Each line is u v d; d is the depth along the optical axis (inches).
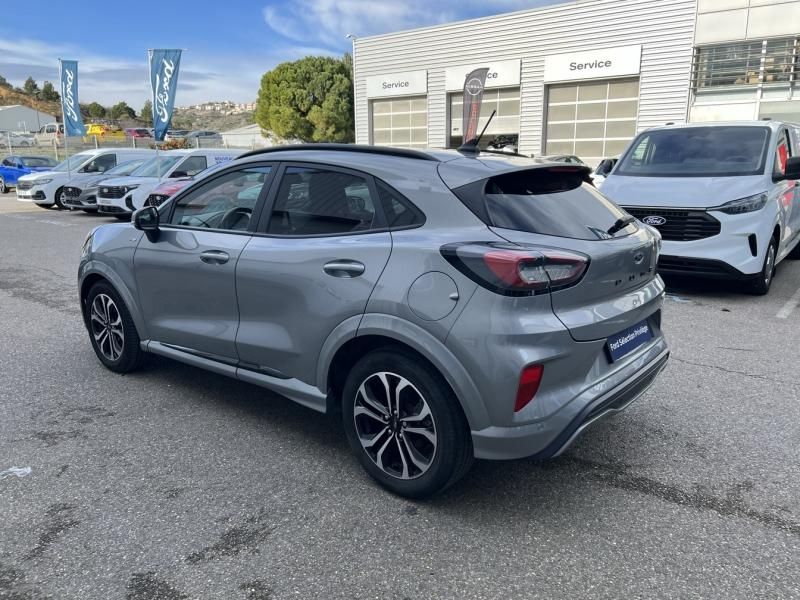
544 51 864.3
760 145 289.3
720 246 259.8
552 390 105.4
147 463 133.6
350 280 118.9
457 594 94.5
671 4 754.8
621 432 149.0
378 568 100.3
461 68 948.0
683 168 291.1
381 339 117.8
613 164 330.3
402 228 117.7
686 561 102.1
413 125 1032.2
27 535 108.0
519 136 915.4
